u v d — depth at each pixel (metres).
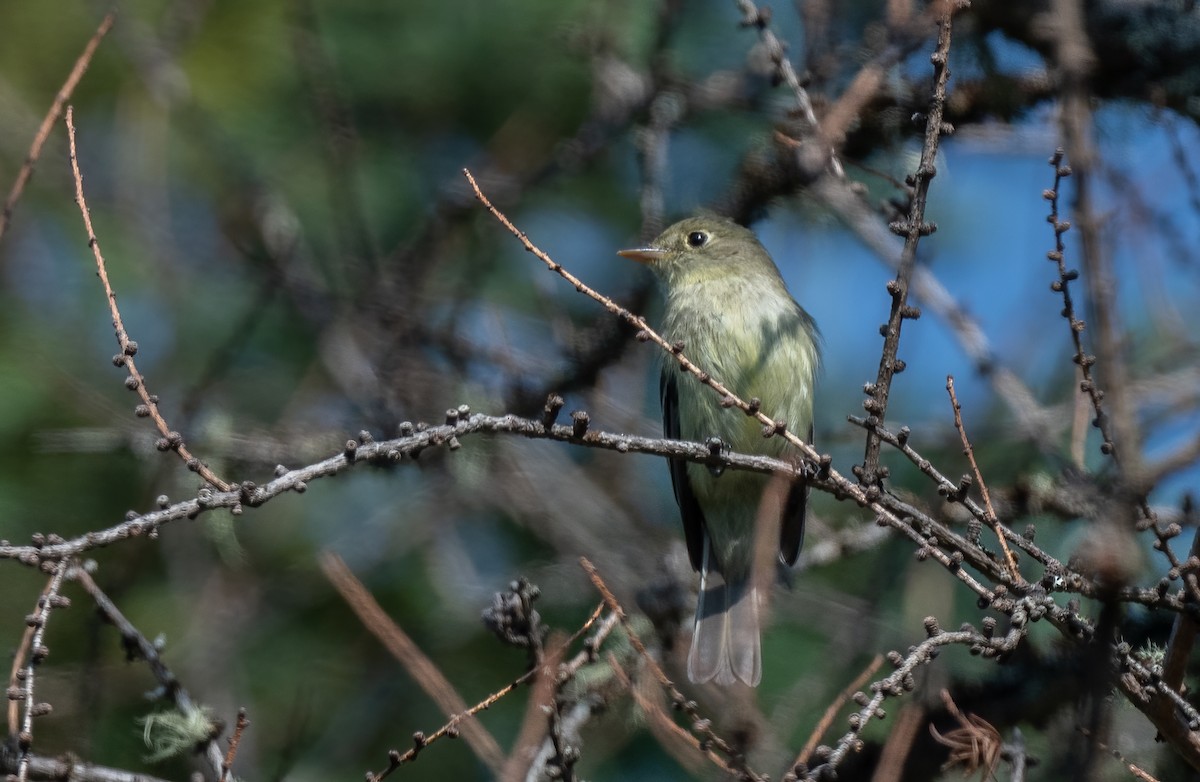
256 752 11.71
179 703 7.59
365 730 12.27
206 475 6.51
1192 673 8.59
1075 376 9.46
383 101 14.15
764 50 10.90
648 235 11.46
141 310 13.73
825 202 11.05
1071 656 8.52
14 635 11.53
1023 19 10.27
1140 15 10.06
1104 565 5.81
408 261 12.92
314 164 14.14
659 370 11.19
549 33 13.70
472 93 14.11
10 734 6.46
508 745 12.10
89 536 6.39
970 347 10.45
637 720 9.29
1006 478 11.23
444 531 13.26
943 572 10.63
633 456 13.63
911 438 11.98
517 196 12.78
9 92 13.96
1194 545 6.68
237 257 13.83
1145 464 6.64
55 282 13.66
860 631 10.43
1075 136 6.09
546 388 12.34
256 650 12.52
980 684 8.94
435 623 12.69
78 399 12.38
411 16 13.95
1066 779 8.01
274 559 13.05
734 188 11.42
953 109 10.50
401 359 12.46
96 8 13.73
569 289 14.15
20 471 12.25
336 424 12.34
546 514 12.95
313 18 12.45
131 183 13.98
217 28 14.09
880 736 9.84
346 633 12.73
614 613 7.36
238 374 13.53
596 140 12.28
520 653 12.48
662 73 11.77
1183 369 9.87
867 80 9.45
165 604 12.33
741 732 8.49
